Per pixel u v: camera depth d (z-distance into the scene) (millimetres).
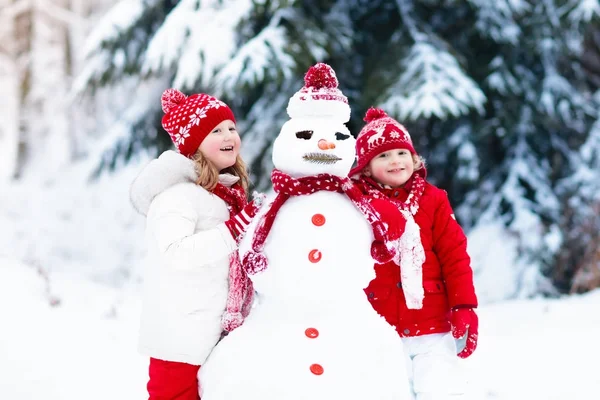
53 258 14172
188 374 2902
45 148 19859
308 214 2775
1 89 21781
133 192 2971
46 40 21891
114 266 13688
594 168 9219
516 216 8805
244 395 2689
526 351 5344
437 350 3248
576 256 8898
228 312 2900
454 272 3273
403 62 8305
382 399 2697
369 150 3393
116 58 9148
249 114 9016
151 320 2912
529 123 9125
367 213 2809
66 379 4309
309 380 2670
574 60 9727
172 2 9227
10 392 4062
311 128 2824
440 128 9242
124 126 9844
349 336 2727
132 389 4285
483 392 4492
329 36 8328
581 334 5688
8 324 4914
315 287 2738
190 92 8383
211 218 2975
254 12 8148
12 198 17156
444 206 3404
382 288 3273
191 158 3141
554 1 8797
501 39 8812
